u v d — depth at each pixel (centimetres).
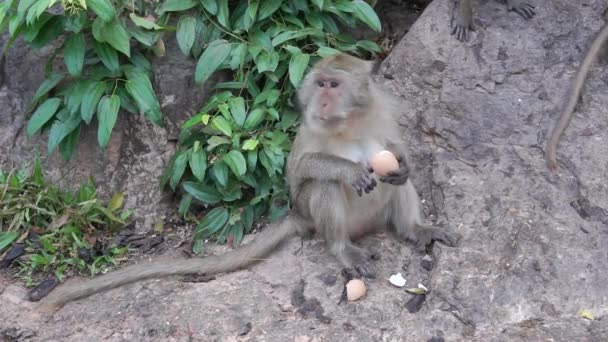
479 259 308
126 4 329
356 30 356
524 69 335
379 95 312
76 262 321
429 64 337
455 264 307
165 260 323
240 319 303
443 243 313
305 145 311
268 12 335
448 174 325
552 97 332
